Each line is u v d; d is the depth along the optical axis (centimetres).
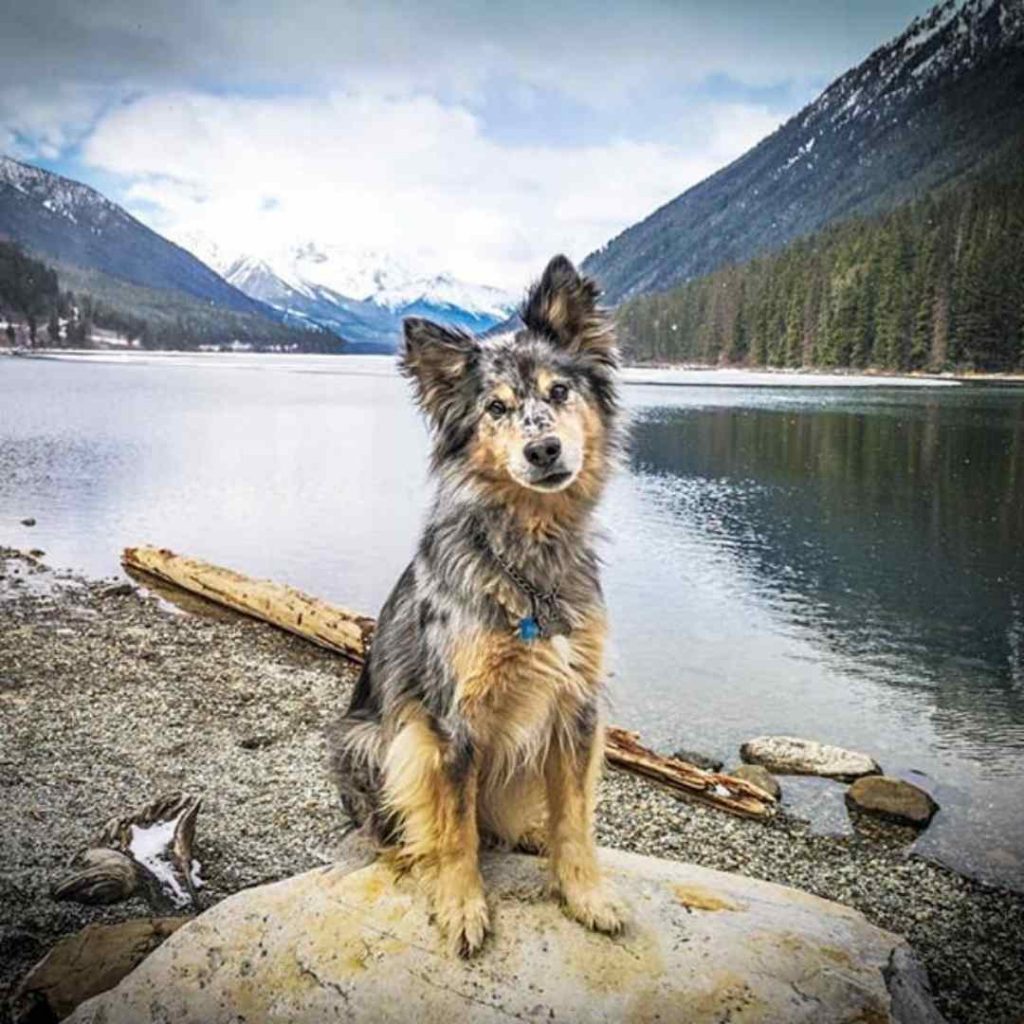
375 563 394
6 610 310
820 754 208
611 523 479
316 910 104
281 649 281
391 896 105
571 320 125
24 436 819
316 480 614
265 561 395
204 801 177
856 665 272
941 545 430
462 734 103
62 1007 109
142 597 334
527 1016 91
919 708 242
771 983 95
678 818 183
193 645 280
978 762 211
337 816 172
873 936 105
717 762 208
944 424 900
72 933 131
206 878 151
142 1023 95
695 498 556
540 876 110
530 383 114
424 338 121
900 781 193
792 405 1170
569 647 105
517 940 99
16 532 441
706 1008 92
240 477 622
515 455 108
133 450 748
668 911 104
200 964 100
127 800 176
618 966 96
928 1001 101
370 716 119
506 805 117
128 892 140
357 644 269
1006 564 393
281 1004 95
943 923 150
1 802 171
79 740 203
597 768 108
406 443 831
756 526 474
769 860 169
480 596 104
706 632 301
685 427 933
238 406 1227
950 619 316
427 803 104
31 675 245
